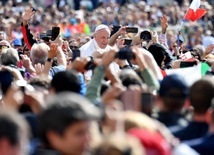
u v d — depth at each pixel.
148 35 24.69
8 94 12.40
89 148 10.90
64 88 14.52
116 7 61.72
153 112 14.12
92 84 14.53
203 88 13.65
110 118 11.46
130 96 13.27
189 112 14.53
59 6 62.31
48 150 10.85
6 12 51.84
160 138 11.52
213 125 13.05
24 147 10.17
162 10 58.41
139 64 15.05
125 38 25.77
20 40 32.62
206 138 13.03
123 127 11.57
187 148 12.51
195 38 46.03
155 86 14.91
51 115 10.68
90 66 15.18
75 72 14.83
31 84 15.41
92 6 63.84
